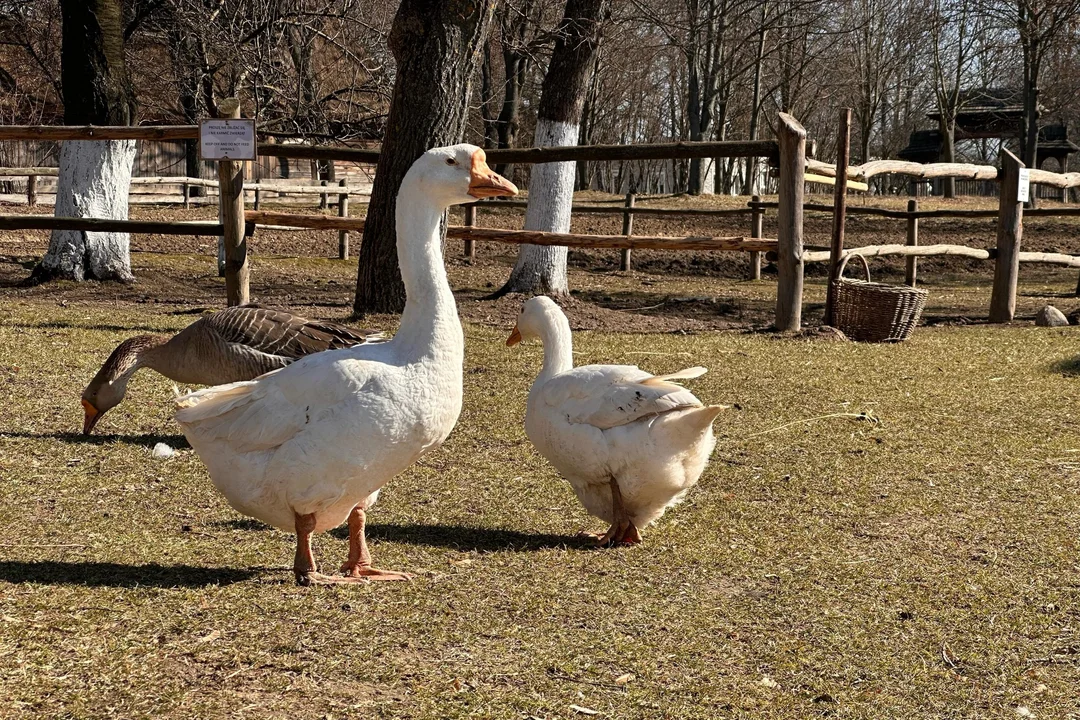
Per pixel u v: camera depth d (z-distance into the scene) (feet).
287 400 11.71
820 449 19.90
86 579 12.09
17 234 57.88
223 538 14.12
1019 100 156.25
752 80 138.21
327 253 61.00
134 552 13.26
